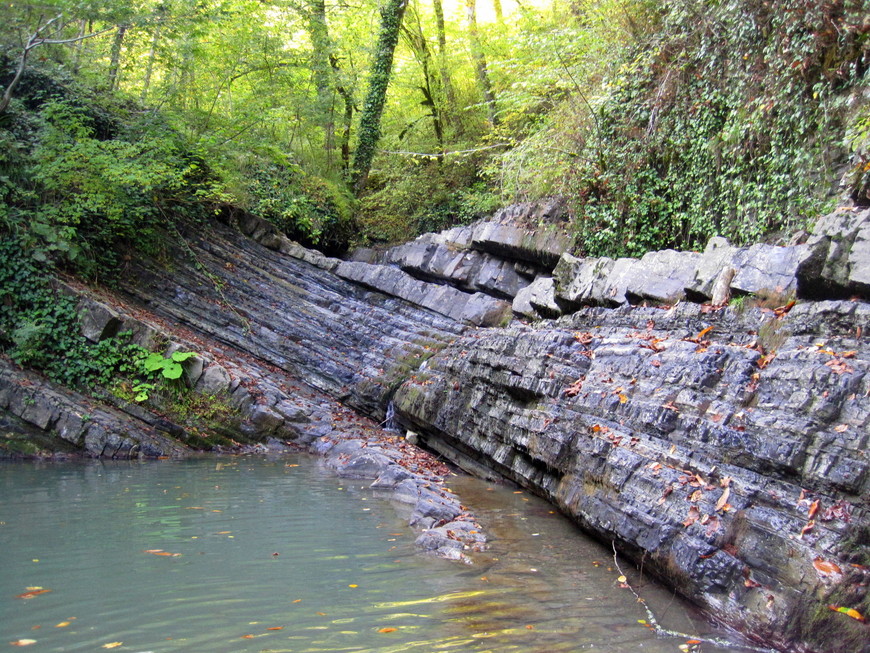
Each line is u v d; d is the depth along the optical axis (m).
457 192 18.91
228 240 16.31
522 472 8.56
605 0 13.12
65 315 11.18
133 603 4.61
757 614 4.29
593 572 5.70
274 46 18.16
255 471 9.67
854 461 4.20
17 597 4.65
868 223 5.42
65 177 12.06
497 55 19.27
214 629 4.21
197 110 16.75
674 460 5.47
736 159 9.28
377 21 21.83
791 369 4.96
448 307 14.68
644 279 8.70
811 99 8.06
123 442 10.36
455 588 5.19
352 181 20.73
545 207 13.65
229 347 14.16
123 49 16.41
